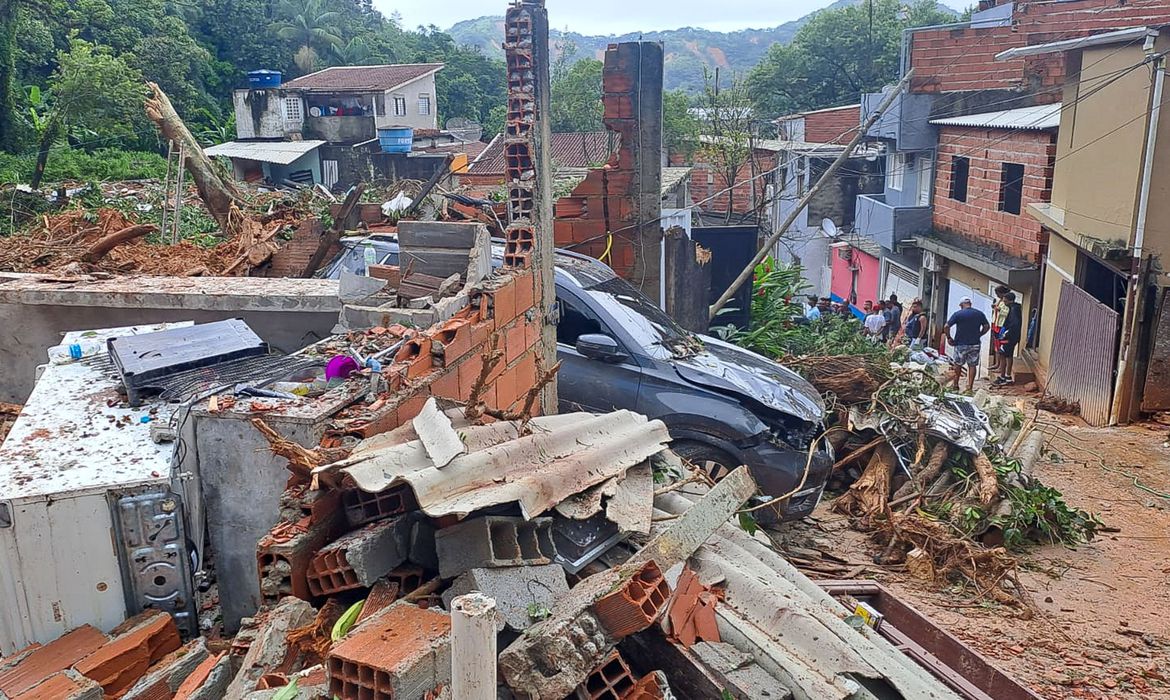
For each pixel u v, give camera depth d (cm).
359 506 334
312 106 4025
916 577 671
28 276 639
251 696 256
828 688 302
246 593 379
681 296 1148
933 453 802
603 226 1090
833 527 761
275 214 1145
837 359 934
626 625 275
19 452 357
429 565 323
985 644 574
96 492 326
